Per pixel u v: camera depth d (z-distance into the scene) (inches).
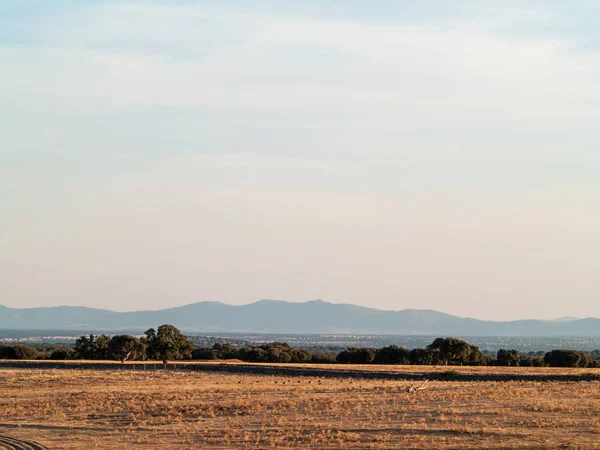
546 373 4566.9
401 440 1998.0
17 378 4503.0
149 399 3193.9
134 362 6028.5
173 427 2399.1
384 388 3656.5
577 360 7598.4
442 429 2137.1
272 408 2765.7
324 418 2450.8
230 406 2824.8
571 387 3444.9
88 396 3390.7
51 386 4082.2
